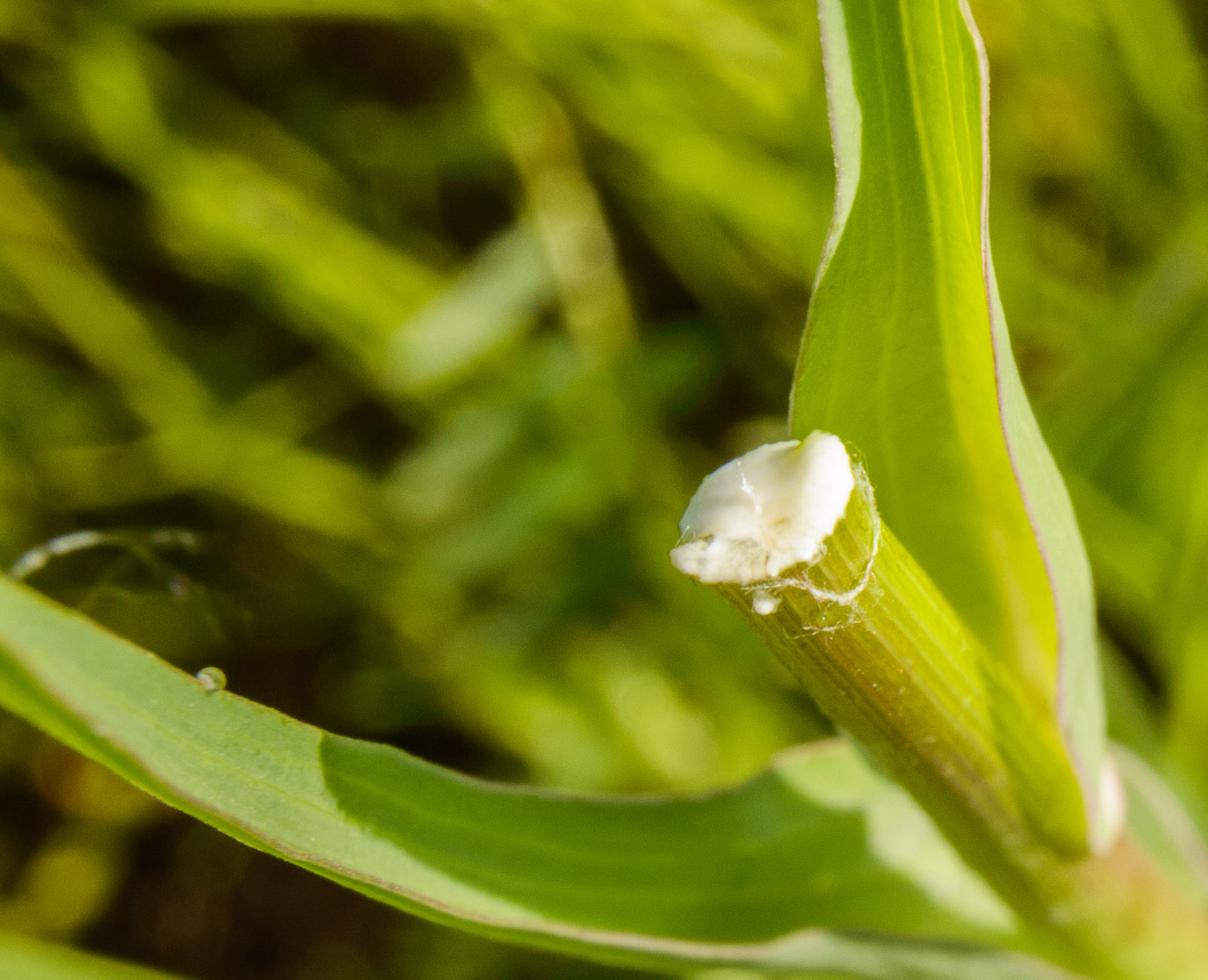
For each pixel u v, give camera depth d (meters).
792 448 0.12
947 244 0.12
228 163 0.28
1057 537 0.13
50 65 0.28
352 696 0.27
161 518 0.29
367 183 0.29
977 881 0.15
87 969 0.15
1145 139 0.25
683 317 0.28
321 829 0.13
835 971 0.15
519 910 0.14
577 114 0.26
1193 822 0.21
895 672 0.13
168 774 0.12
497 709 0.26
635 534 0.26
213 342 0.30
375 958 0.27
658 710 0.25
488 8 0.24
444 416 0.28
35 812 0.29
